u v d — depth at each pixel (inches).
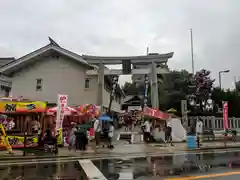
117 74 904.9
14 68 990.4
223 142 810.2
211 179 309.0
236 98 1235.2
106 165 418.9
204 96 1184.2
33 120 674.2
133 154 555.2
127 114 1374.3
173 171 362.0
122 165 417.4
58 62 999.0
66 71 989.8
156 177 323.0
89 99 957.2
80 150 600.4
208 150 641.0
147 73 893.8
